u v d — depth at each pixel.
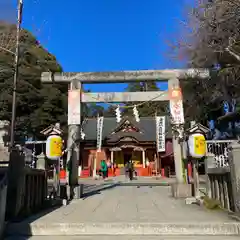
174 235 4.75
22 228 4.91
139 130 33.88
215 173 6.66
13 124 8.54
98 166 31.64
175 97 9.89
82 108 10.41
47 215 5.87
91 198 9.19
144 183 17.84
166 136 31.66
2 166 5.71
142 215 5.76
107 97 10.21
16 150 5.75
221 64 12.34
